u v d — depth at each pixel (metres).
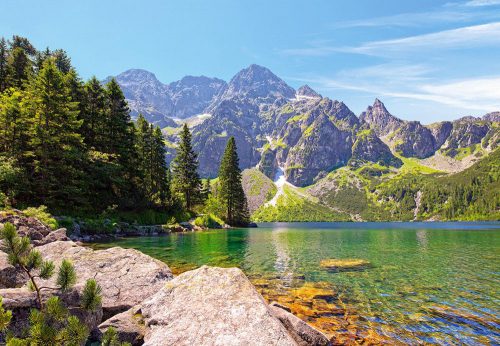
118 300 12.30
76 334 5.87
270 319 7.89
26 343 5.43
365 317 13.79
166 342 7.50
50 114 45.81
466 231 92.75
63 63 82.12
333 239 57.22
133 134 68.56
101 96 63.69
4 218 24.53
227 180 101.88
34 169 44.19
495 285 19.98
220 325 7.82
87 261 14.32
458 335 12.00
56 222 35.47
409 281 20.88
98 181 53.09
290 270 24.28
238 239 50.62
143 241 41.22
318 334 9.84
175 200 78.88
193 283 10.12
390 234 76.44
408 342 11.28
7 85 63.78
